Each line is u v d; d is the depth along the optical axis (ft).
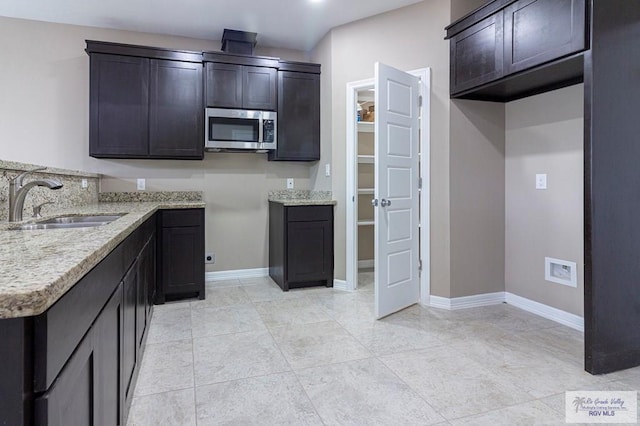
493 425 5.29
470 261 10.47
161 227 10.69
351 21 11.76
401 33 10.87
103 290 3.75
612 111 6.77
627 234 6.97
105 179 11.96
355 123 12.07
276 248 12.89
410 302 10.54
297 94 12.73
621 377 6.63
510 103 10.45
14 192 5.77
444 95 10.20
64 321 2.54
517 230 10.39
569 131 8.89
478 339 8.25
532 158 9.86
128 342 5.39
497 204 10.68
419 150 10.83
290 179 14.07
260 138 12.25
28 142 11.27
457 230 10.31
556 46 7.14
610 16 6.75
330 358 7.36
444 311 10.13
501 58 8.41
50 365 2.27
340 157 12.35
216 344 8.00
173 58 11.49
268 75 12.34
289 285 12.24
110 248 3.73
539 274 9.77
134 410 5.62
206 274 13.30
